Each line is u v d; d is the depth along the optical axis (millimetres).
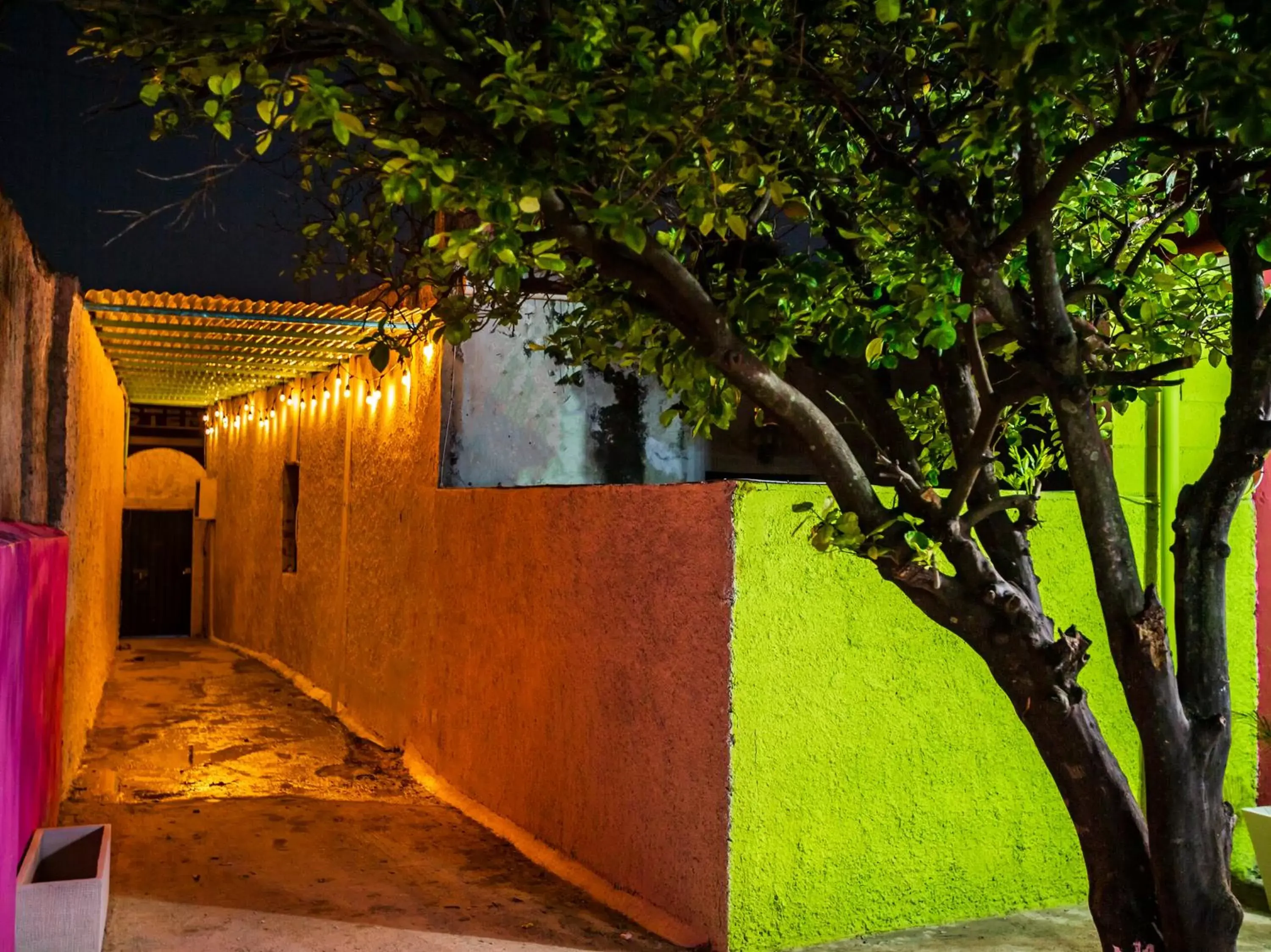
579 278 4785
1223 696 3885
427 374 9742
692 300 3697
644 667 6141
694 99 3492
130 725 11336
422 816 8008
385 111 3930
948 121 4363
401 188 3271
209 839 6965
